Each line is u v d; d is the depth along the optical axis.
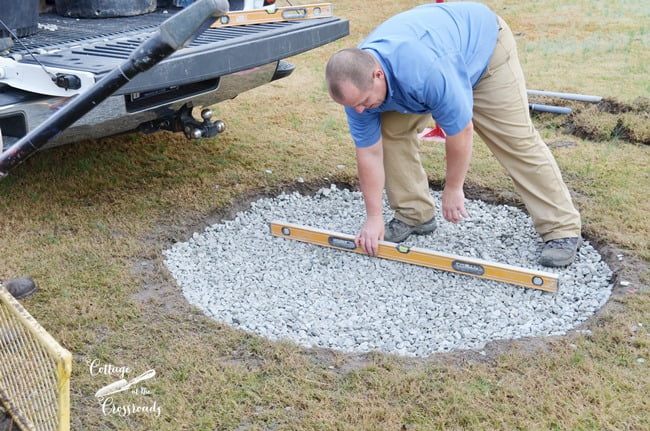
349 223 4.18
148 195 4.36
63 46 3.83
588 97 5.53
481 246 3.88
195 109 5.89
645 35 8.09
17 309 2.22
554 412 2.49
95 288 3.34
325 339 3.03
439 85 2.74
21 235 3.82
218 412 2.54
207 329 3.02
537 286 3.34
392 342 3.01
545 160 3.54
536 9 9.75
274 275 3.61
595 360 2.77
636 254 3.58
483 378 2.67
